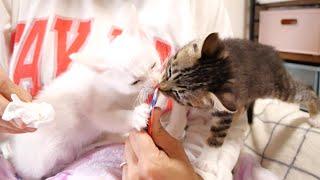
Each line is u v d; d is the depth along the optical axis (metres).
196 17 0.52
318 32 0.63
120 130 0.44
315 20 0.64
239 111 0.46
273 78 0.50
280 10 0.71
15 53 0.45
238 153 0.46
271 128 0.57
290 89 0.53
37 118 0.33
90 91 0.41
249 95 0.45
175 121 0.45
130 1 0.49
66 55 0.44
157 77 0.39
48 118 0.34
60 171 0.43
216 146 0.45
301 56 0.68
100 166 0.40
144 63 0.39
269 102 0.62
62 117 0.41
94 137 0.45
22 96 0.35
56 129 0.41
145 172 0.34
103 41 0.43
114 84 0.41
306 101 0.55
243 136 0.50
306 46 0.66
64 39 0.45
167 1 0.50
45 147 0.42
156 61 0.40
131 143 0.37
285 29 0.70
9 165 0.44
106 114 0.42
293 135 0.53
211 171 0.42
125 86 0.40
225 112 0.41
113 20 0.47
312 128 0.52
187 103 0.41
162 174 0.34
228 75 0.39
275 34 0.73
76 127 0.42
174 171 0.35
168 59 0.42
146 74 0.39
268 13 0.74
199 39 0.42
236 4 0.78
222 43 0.42
